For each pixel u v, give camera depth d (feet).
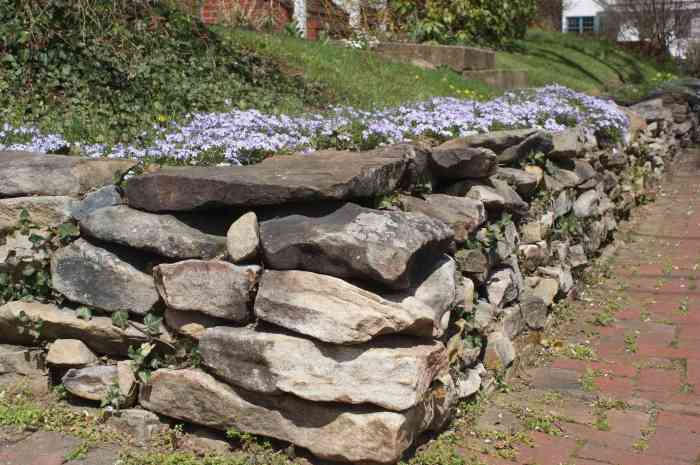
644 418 12.41
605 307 18.62
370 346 9.77
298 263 10.00
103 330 11.54
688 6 77.30
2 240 12.09
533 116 19.88
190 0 27.53
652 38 72.43
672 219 27.68
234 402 10.57
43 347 12.18
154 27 24.38
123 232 10.98
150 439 11.16
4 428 11.24
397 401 9.61
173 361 11.27
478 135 15.35
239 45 27.73
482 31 47.85
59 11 22.48
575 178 18.98
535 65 49.85
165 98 20.79
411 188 12.87
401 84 29.78
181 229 10.78
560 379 14.21
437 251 10.98
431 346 10.29
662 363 14.90
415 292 10.50
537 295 15.93
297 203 10.38
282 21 39.42
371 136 15.20
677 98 40.29
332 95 24.99
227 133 15.10
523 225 16.25
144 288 11.23
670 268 21.56
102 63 21.79
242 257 10.35
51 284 11.99
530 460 10.91
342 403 9.95
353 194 10.40
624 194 26.81
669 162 36.96
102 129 17.24
